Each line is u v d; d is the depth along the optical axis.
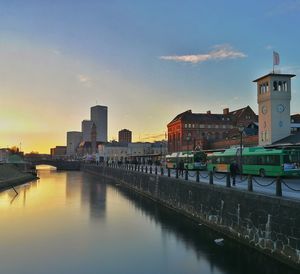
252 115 132.50
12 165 122.81
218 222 26.73
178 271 19.55
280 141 65.81
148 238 26.78
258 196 20.91
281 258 18.41
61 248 24.41
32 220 34.53
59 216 36.81
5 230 29.95
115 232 29.05
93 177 113.69
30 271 19.95
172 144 146.12
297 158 39.62
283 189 26.83
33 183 86.62
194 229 28.80
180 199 37.06
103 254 22.91
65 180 98.31
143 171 63.47
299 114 101.38
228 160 50.34
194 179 38.16
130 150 194.62
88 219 34.94
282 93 70.19
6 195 58.03
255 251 21.02
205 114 142.12
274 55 71.12
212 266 20.00
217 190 27.14
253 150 44.91
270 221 19.50
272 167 40.72
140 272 19.56
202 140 110.62
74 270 20.05
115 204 46.12
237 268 19.16
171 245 24.55
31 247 24.67
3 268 20.44
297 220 17.14
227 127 138.25
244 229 22.55
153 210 40.25
